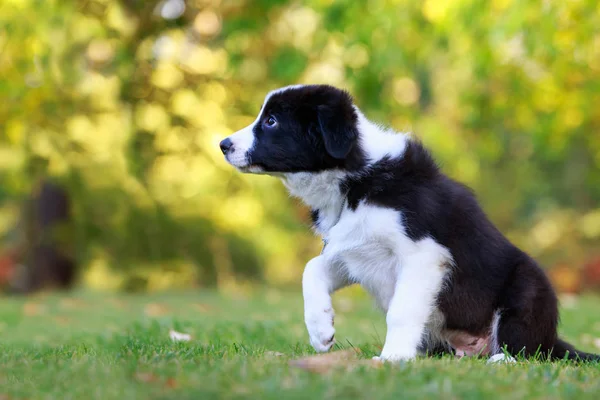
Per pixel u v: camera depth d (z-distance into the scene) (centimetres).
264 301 1398
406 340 532
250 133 586
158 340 654
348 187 558
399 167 555
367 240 548
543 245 2442
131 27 1513
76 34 1432
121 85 1540
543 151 1780
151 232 1756
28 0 1251
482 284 571
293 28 1606
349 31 1302
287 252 2011
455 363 486
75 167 1597
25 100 1425
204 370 439
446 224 552
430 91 2006
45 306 1335
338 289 594
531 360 548
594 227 2408
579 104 1480
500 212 2542
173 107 1570
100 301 1427
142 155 1606
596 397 397
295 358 497
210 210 1753
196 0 1521
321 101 566
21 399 398
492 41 1177
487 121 1652
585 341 816
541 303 577
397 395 380
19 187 1628
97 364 482
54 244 1816
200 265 1883
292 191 598
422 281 537
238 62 1489
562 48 1263
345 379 405
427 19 1301
